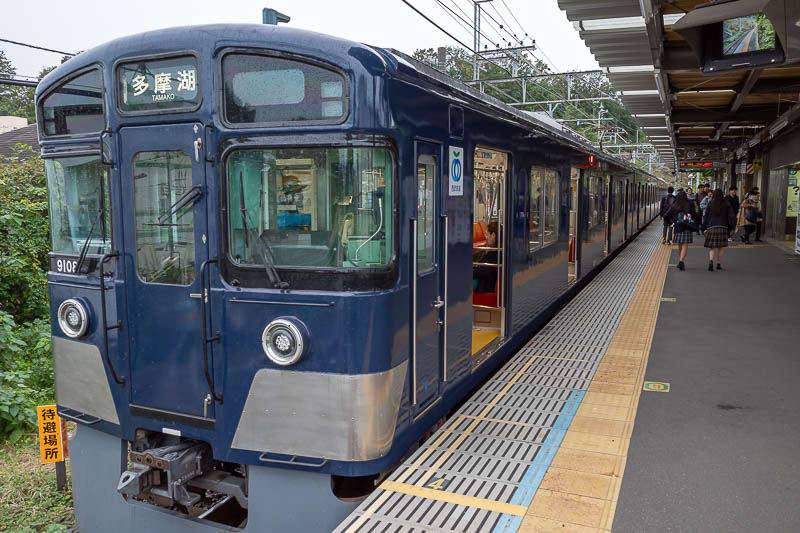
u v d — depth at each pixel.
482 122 5.33
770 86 12.55
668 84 12.19
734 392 5.57
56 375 4.59
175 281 3.91
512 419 4.84
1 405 6.72
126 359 4.11
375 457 3.66
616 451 4.29
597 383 5.70
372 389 3.60
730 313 8.85
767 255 15.86
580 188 10.68
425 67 4.36
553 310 8.57
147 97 3.87
